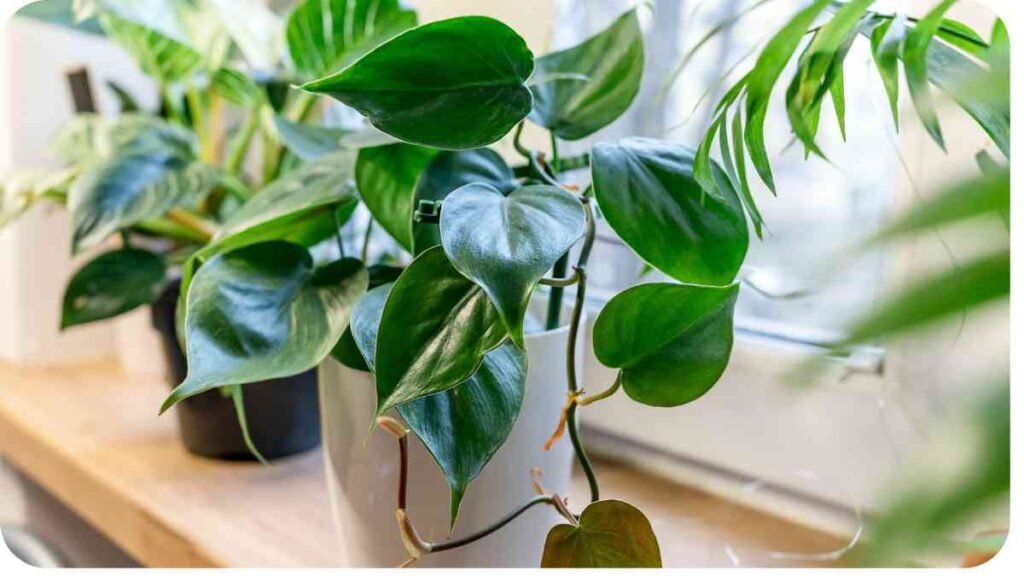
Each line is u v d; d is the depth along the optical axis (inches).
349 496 13.9
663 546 18.3
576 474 21.9
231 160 25.6
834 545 18.3
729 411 20.6
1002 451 4.9
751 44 19.2
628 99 13.7
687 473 21.7
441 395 10.5
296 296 12.4
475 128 10.5
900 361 16.9
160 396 28.5
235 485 21.0
